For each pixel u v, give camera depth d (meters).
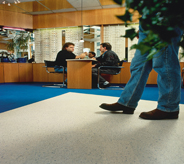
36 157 0.72
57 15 5.85
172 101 1.22
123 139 0.90
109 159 0.70
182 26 0.24
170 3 0.23
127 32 0.26
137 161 0.68
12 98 2.47
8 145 0.84
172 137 0.93
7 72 5.40
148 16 0.24
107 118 1.31
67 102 2.00
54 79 5.62
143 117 1.29
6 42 6.01
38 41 6.23
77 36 5.92
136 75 1.33
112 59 3.74
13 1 4.85
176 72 1.15
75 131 1.03
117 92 3.15
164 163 0.66
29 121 1.24
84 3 5.00
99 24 5.53
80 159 0.70
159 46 0.24
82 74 3.77
